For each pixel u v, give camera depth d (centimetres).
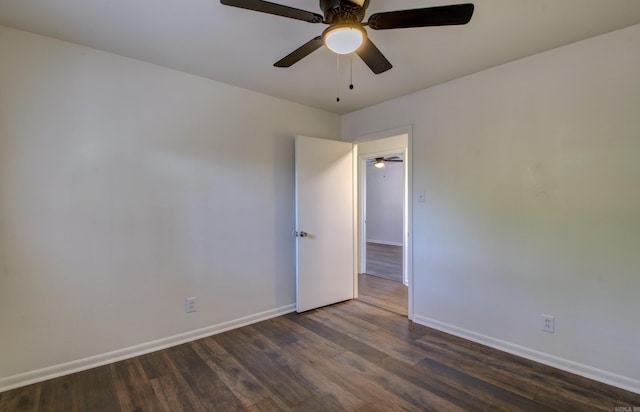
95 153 239
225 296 307
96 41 226
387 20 154
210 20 199
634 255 208
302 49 183
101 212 242
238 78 291
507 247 263
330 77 288
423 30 207
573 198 230
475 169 280
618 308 214
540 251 246
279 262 349
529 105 248
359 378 226
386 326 318
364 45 179
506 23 200
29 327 218
